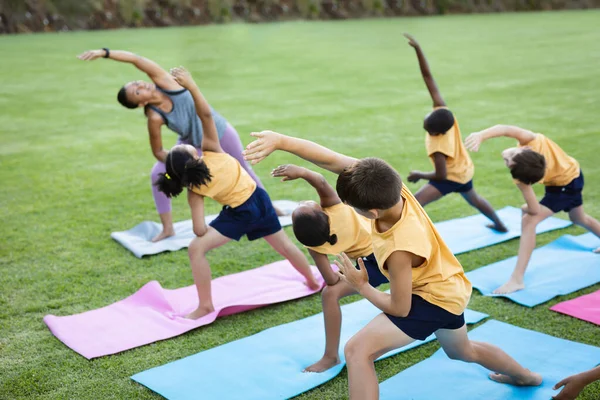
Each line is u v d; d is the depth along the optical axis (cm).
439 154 477
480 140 419
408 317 268
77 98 1155
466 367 332
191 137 512
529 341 352
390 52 1750
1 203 614
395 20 2884
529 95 1118
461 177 488
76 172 720
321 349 355
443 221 553
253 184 404
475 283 430
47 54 1730
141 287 439
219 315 400
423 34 2225
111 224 562
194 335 377
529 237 425
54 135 892
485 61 1544
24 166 743
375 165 253
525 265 421
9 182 681
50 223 562
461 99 1099
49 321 387
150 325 385
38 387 323
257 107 1062
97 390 321
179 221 570
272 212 411
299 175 335
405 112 1006
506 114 972
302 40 2075
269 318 397
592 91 1138
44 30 2409
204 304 396
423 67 480
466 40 2008
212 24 2781
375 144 816
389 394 310
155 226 542
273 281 445
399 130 891
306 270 424
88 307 412
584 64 1452
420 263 264
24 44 1959
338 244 339
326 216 336
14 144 844
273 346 357
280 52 1775
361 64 1537
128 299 418
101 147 830
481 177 674
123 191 654
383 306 264
